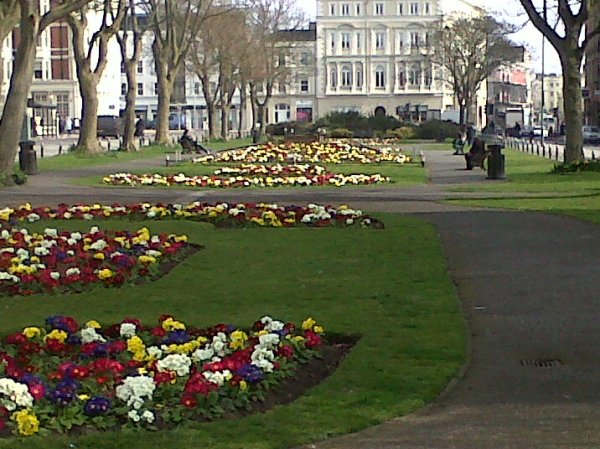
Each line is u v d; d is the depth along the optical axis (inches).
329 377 360.8
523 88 5807.1
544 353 397.4
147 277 576.7
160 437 291.1
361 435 297.7
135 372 343.3
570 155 1501.0
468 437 294.4
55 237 684.7
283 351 367.2
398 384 350.6
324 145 2053.4
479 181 1386.6
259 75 3427.7
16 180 1294.3
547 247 692.7
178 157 2074.3
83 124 2030.0
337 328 439.8
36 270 562.6
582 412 318.3
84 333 392.5
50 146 2714.1
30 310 488.1
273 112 5142.7
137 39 2369.6
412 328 440.5
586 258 639.1
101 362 344.2
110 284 548.4
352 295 520.4
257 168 1526.8
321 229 810.8
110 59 4576.8
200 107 4953.3
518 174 1507.1
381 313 473.7
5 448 278.1
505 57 3481.8
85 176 1499.8
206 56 3221.0
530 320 456.8
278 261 638.5
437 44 3614.7
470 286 545.3
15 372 339.6
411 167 1748.3
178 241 682.2
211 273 595.2
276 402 333.4
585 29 1663.4
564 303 494.3
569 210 951.6
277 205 971.9
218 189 1268.5
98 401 305.1
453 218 892.0
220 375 328.5
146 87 4997.5
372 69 5068.9
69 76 4163.4
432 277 571.8
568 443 287.1
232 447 284.8
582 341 415.2
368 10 5039.4
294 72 4788.4
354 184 1344.7
